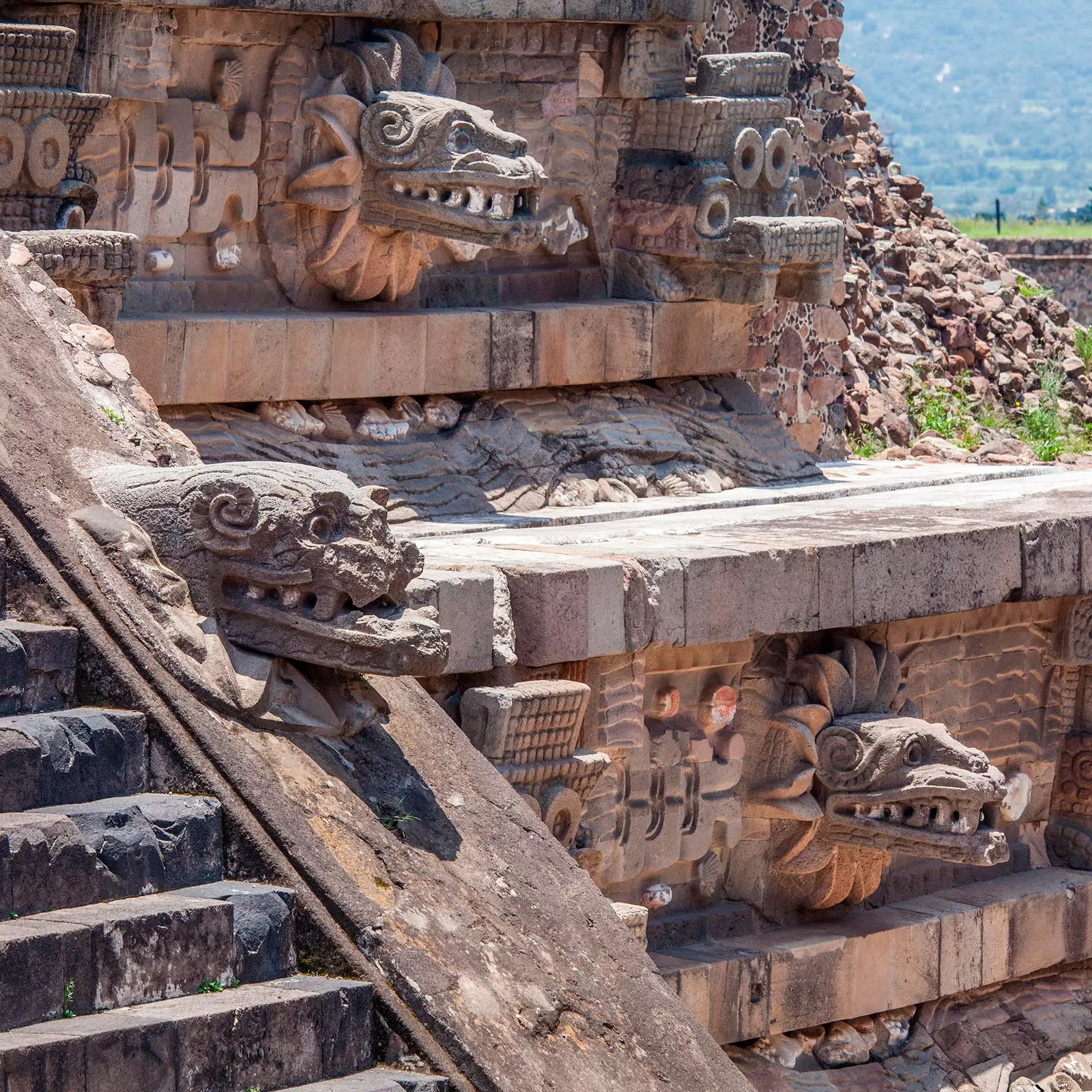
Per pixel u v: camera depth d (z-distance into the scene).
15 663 9.56
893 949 18.14
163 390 16.50
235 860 9.67
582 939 10.70
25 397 11.02
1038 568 18.81
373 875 9.99
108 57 16.06
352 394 18.02
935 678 18.95
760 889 17.72
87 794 9.46
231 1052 8.67
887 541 17.31
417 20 18.55
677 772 16.41
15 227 15.06
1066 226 78.25
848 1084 17.59
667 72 21.05
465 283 19.67
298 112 17.75
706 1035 10.70
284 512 10.30
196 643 10.20
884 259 32.16
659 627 15.41
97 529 10.34
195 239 17.42
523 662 14.55
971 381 31.44
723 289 21.06
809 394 24.73
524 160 17.42
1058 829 20.78
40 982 8.31
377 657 10.38
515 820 11.21
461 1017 9.55
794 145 21.78
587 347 20.20
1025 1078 18.95
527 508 18.69
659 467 20.55
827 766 17.25
